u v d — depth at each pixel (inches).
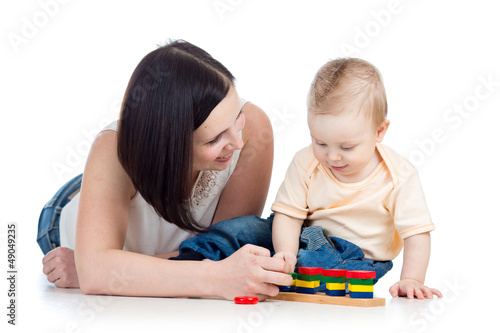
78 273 77.2
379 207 86.2
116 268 74.1
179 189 76.7
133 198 86.4
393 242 89.6
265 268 70.0
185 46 78.2
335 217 88.0
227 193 95.0
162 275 72.7
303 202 90.0
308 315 64.2
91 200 78.5
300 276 76.5
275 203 90.2
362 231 87.0
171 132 74.1
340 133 80.2
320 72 84.1
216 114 74.2
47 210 107.3
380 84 83.3
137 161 76.0
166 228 92.5
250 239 87.3
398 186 85.0
